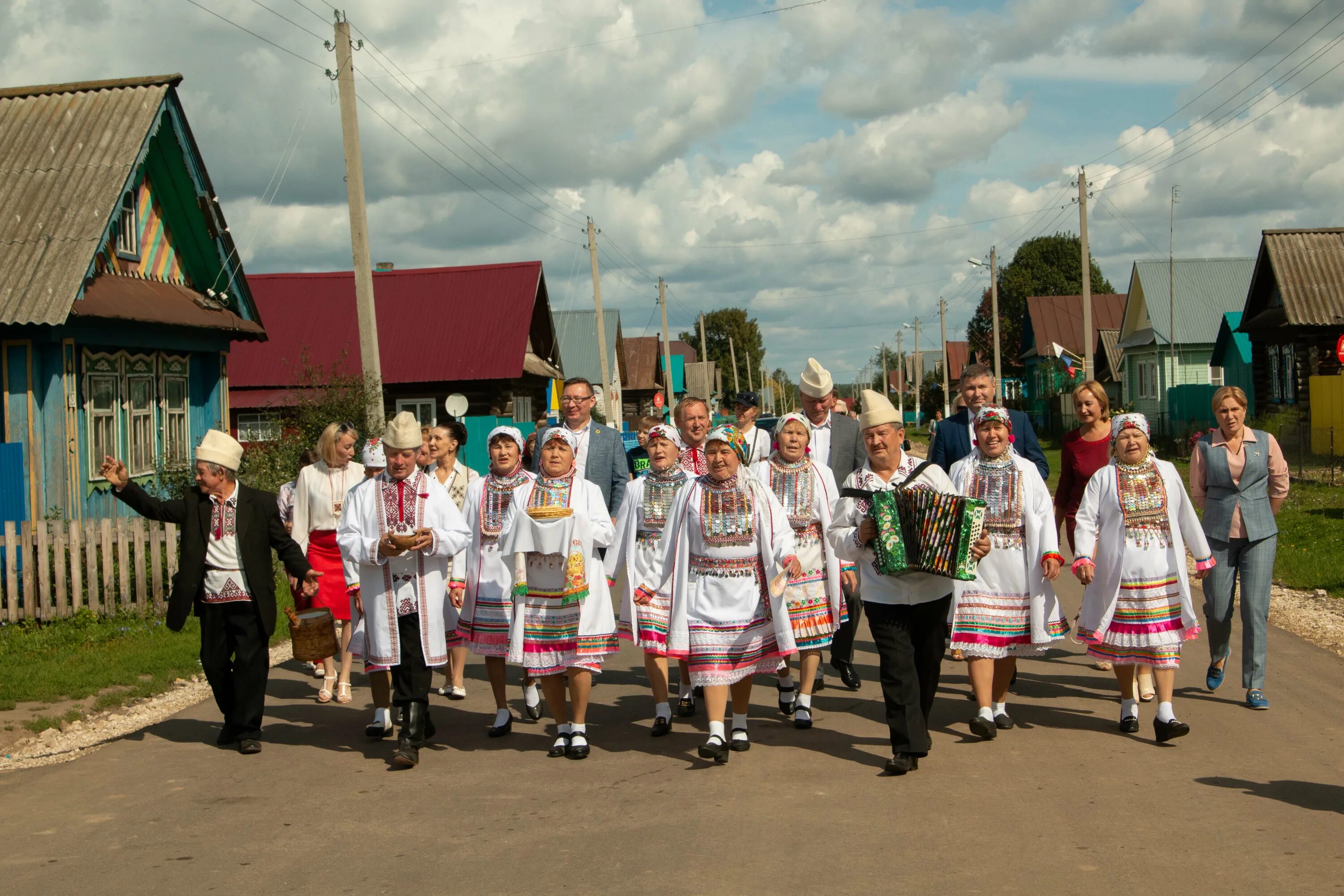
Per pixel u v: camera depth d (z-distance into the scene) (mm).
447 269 34562
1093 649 7062
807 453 7973
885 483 6543
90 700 8516
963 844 5051
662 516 7555
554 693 6922
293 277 35000
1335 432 25125
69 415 13695
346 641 8664
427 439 8961
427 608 6953
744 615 6645
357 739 7512
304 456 9422
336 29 16922
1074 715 7512
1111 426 7859
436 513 7031
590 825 5508
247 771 6715
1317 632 10039
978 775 6148
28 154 14656
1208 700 7789
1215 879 4559
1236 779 5945
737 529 6625
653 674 7328
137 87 15445
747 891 4570
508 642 7125
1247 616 7609
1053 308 58969
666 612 6875
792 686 7910
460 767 6711
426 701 6957
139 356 15977
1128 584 6938
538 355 39000
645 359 67188
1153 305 42938
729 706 8211
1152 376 44719
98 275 14883
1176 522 6953
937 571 6090
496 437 7477
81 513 13906
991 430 6996
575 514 6840
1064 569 14086
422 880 4836
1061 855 4871
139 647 10172
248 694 7176
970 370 8445
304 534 8812
